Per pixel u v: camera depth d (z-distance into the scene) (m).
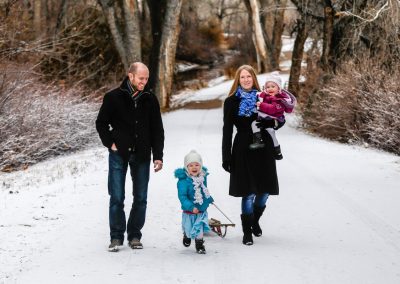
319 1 26.39
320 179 10.95
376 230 7.27
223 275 5.55
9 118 14.60
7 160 13.98
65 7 32.28
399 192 9.60
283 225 7.64
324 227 7.47
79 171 12.57
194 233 6.20
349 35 23.50
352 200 9.03
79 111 17.92
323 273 5.59
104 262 5.96
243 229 6.68
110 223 6.42
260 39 49.12
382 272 5.62
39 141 15.06
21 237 6.93
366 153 15.22
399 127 15.84
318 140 19.09
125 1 32.03
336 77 19.81
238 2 67.81
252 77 6.74
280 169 12.29
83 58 29.92
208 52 61.59
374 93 16.94
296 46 27.88
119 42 32.56
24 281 5.38
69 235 7.05
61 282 5.35
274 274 5.57
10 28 19.16
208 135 20.30
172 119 28.61
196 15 62.41
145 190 6.50
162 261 6.02
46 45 21.56
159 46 34.31
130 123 6.33
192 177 6.24
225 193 9.75
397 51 19.58
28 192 10.09
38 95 16.91
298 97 26.94
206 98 39.12
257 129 6.58
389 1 20.09
